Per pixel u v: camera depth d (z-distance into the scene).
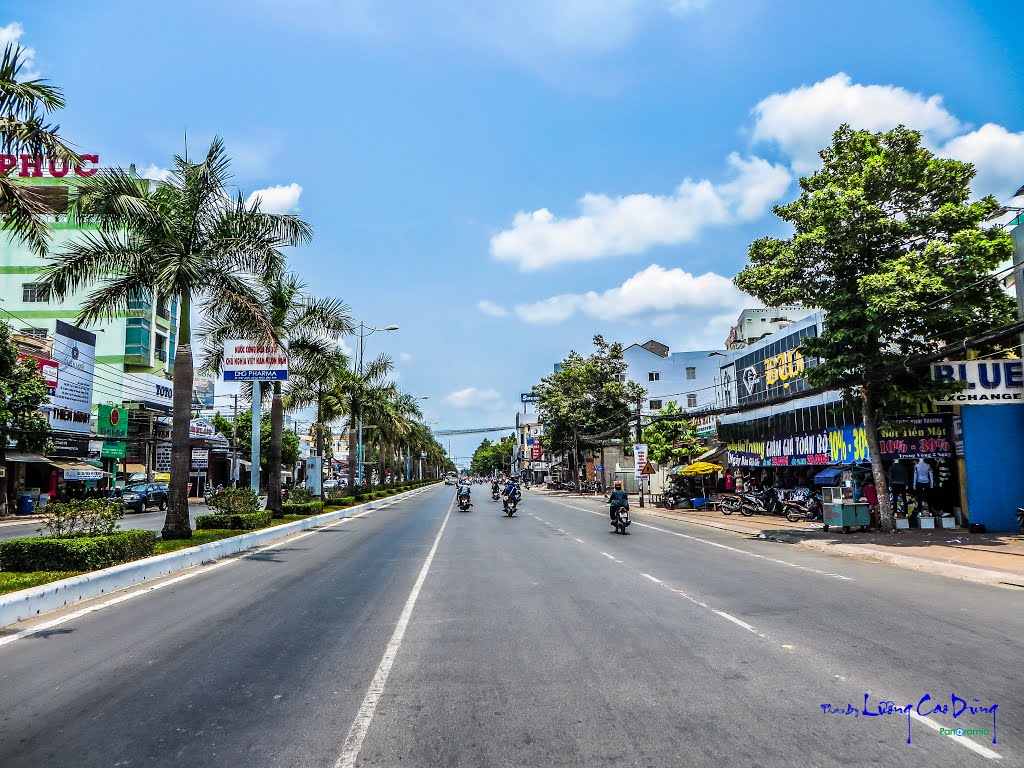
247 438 65.44
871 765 4.06
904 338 18.38
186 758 4.24
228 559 14.67
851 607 8.93
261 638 7.39
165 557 12.58
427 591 10.38
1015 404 18.86
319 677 5.94
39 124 10.93
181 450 16.42
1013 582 10.92
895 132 18.33
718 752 4.25
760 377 33.00
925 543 16.03
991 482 18.86
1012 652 6.58
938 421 20.55
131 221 15.86
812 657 6.43
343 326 26.14
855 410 19.02
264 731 4.68
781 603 9.25
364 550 16.36
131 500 37.12
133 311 51.84
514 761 4.15
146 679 5.92
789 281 19.25
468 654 6.66
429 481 120.38
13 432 29.19
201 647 7.02
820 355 18.86
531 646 6.95
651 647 6.86
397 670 6.13
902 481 20.77
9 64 10.72
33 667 6.33
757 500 28.33
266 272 18.50
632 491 60.91
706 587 10.66
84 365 40.19
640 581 11.31
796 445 27.42
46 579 9.84
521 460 142.50
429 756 4.24
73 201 15.36
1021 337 18.17
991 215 18.09
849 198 17.39
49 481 38.75
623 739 4.47
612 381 61.38
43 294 15.65
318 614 8.70
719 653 6.60
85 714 5.06
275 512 25.02
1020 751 4.26
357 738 4.54
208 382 67.31
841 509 19.02
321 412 34.25
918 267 16.77
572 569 12.84
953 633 7.39
